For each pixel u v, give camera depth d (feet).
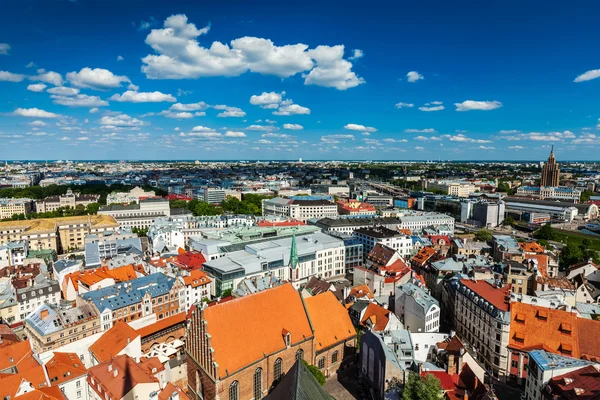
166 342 423.64
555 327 331.77
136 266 570.46
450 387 278.67
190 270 549.54
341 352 353.31
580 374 256.52
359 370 336.70
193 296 495.41
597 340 317.42
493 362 354.13
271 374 296.10
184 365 339.16
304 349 317.01
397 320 380.58
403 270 528.63
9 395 273.33
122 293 428.97
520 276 477.77
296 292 330.95
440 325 458.09
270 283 478.18
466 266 512.22
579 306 417.49
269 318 304.50
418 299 413.59
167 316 458.91
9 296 479.00
